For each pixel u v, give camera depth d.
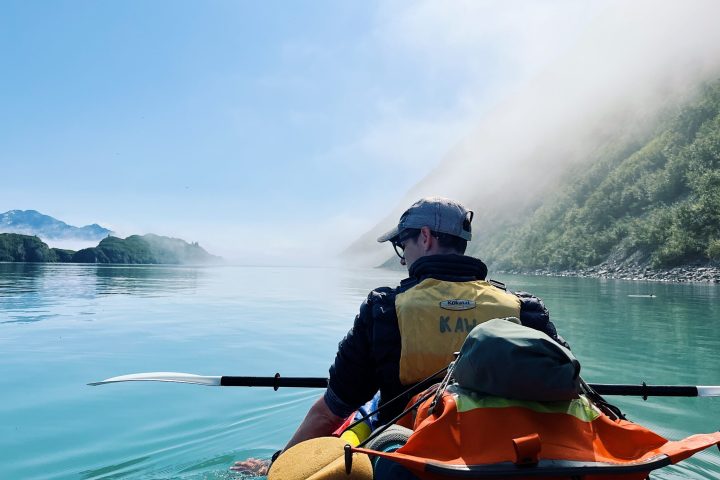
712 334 9.84
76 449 4.26
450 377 1.83
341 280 40.94
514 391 1.50
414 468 1.46
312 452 1.90
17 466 3.89
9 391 6.11
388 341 2.29
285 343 9.54
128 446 4.32
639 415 5.05
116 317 12.95
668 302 16.50
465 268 2.46
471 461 1.43
